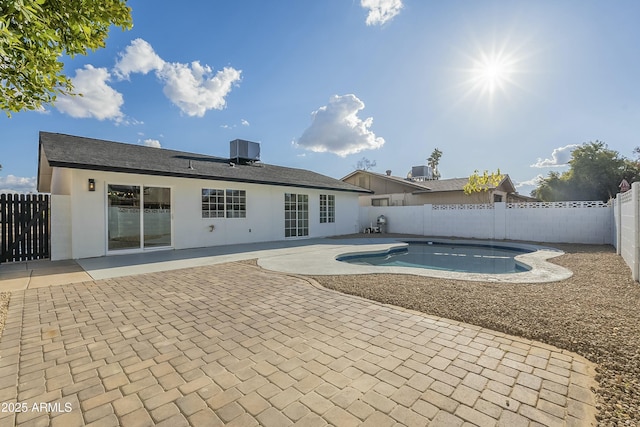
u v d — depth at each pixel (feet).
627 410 6.71
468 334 11.05
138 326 11.95
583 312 12.66
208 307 14.28
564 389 7.58
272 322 12.34
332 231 55.11
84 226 28.30
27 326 11.98
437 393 7.48
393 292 16.38
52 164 24.49
